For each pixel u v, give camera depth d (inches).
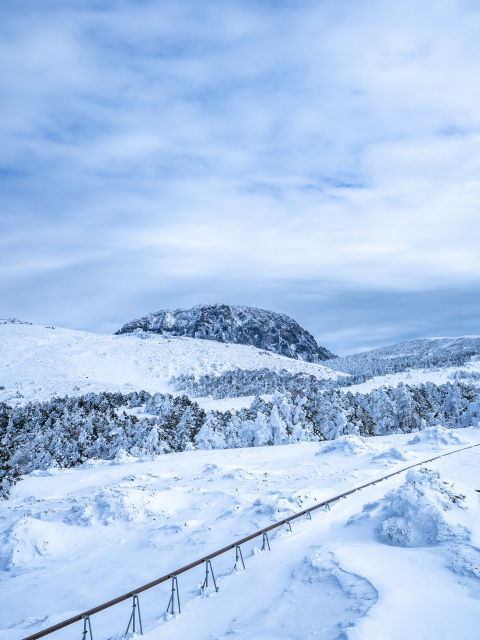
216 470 1043.9
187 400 3095.5
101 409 3213.6
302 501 609.9
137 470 1155.3
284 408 2262.6
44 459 1959.9
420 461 892.0
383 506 481.7
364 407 2564.0
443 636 220.4
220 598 339.0
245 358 7347.4
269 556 414.9
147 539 568.4
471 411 2196.1
